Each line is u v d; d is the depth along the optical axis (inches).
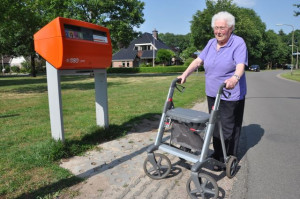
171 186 121.3
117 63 2300.7
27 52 1339.8
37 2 940.6
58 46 134.8
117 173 132.3
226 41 125.2
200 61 136.5
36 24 1000.9
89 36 153.3
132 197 111.1
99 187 118.4
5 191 110.7
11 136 186.1
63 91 488.7
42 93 483.8
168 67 1775.3
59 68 141.2
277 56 2827.3
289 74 1269.7
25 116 259.3
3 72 1973.4
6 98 406.6
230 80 111.6
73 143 160.1
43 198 107.4
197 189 108.6
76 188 116.9
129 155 155.4
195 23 1818.4
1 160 141.2
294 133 215.3
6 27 644.7
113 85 628.7
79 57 146.1
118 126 207.5
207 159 110.5
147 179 127.4
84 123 225.0
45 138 182.2
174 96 410.0
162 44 2615.7
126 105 320.8
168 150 117.9
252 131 222.2
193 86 576.7
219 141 134.3
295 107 338.0
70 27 139.4
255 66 1978.3
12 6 578.6
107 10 1096.8
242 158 160.7
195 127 112.6
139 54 2388.0
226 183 127.3
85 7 1098.1
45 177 124.2
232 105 128.0
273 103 372.2
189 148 117.1
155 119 247.8
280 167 147.3
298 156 163.9
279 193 119.0
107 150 162.2
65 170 131.3
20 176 124.0
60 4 1075.3
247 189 122.1
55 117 152.0
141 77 1037.8
